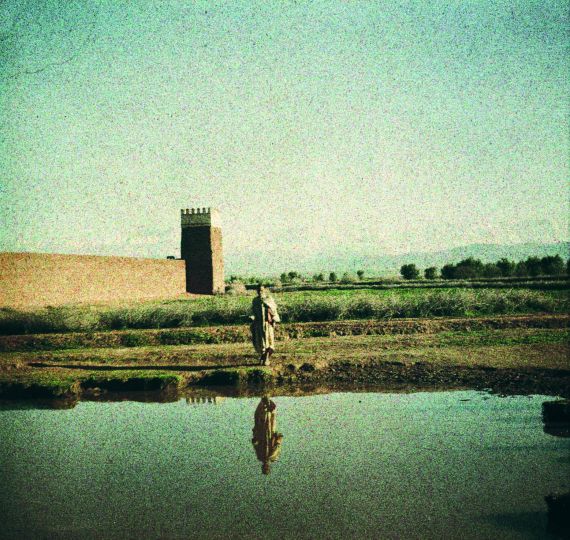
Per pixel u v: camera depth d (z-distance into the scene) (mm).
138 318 21000
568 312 22500
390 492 5555
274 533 4707
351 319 21281
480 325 18109
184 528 4910
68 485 5941
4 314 20984
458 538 4586
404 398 9586
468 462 6395
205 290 55344
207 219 55625
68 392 10648
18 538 4742
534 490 5562
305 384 11070
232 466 6504
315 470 6297
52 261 30141
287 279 86062
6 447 7301
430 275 68000
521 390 9844
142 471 6398
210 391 10766
